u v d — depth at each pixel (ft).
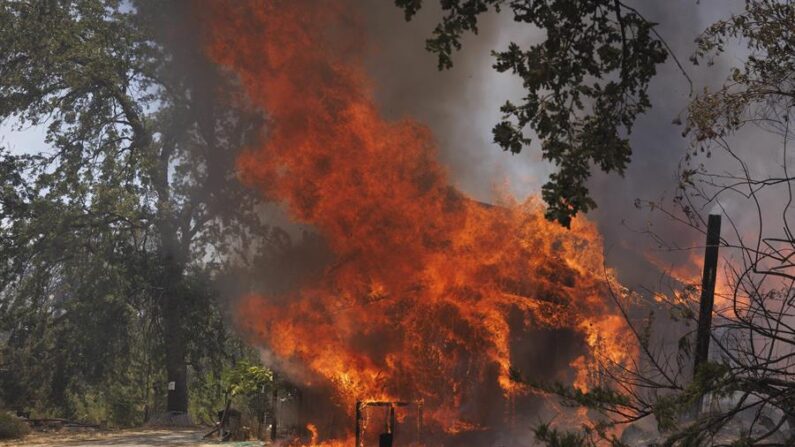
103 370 110.42
